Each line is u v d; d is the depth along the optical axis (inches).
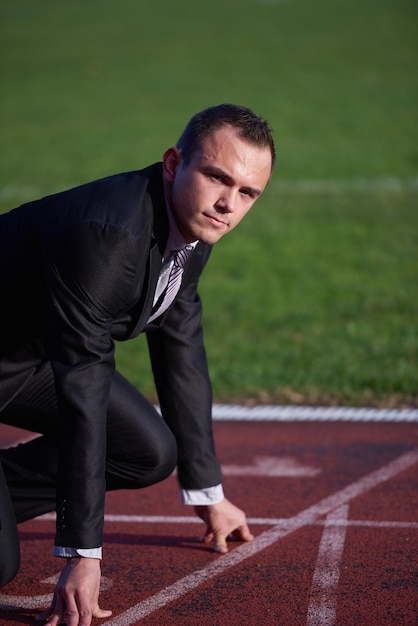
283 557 256.5
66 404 191.0
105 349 192.7
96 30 2273.6
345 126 1295.5
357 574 244.7
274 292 609.3
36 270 198.7
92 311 187.6
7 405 217.0
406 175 1007.0
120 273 186.2
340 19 2329.0
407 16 2340.1
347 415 390.6
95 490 192.5
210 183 188.5
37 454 229.1
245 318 550.3
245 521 264.7
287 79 1669.5
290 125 1310.3
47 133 1298.0
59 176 1027.3
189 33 2201.0
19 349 212.8
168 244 199.5
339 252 716.7
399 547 262.5
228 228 193.8
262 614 222.8
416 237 760.3
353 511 292.0
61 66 1854.1
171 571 248.7
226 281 639.8
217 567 250.7
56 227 190.9
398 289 609.6
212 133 188.1
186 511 297.4
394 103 1453.0
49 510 234.8
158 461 229.9
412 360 459.5
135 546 267.3
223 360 467.8
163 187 195.6
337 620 219.0
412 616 220.8
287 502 301.4
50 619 195.5
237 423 385.4
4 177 1029.2
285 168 1053.2
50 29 2303.2
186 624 218.1
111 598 232.8
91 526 192.4
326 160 1091.3
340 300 586.9
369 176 1006.4
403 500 300.7
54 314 190.5
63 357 191.6
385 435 365.7
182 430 245.4
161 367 241.9
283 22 2315.5
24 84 1696.6
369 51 1918.1
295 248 731.4
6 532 204.8
